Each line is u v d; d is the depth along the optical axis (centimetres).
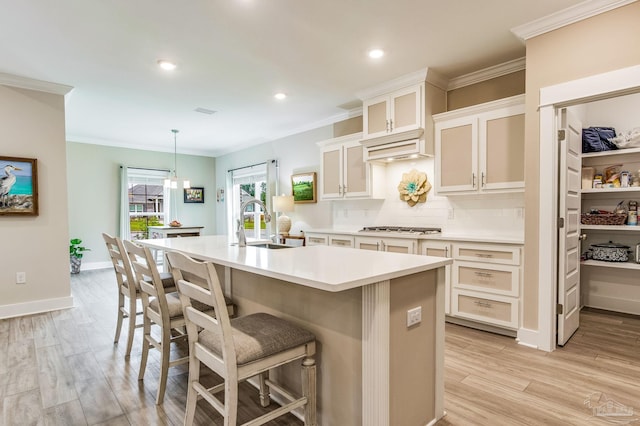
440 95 368
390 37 280
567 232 276
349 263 169
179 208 767
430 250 346
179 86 385
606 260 362
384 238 384
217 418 185
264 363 145
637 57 221
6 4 228
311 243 484
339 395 161
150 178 730
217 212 822
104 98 423
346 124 497
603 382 219
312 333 166
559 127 264
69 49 295
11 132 362
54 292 390
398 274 149
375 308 142
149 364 252
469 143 330
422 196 405
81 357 263
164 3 229
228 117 512
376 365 143
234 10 239
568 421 179
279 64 329
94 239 659
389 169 442
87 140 650
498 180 312
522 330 280
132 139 662
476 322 319
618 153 354
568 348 271
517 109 299
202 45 290
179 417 187
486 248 304
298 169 587
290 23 257
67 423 182
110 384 222
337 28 265
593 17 237
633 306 361
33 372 239
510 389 211
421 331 170
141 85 380
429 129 355
